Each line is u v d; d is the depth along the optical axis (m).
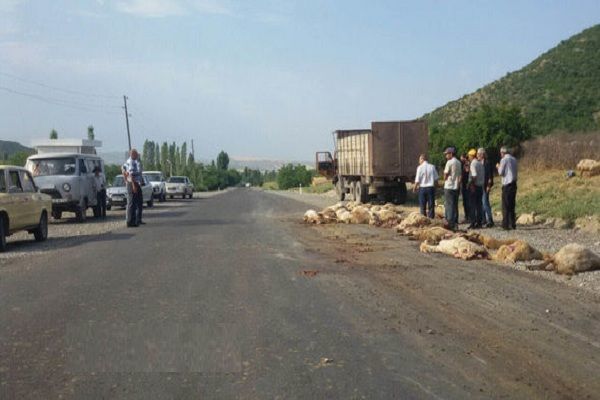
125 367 5.65
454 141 34.28
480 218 17.17
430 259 11.96
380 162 27.31
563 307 7.93
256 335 6.68
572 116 57.91
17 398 4.92
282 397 4.91
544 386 5.18
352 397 4.90
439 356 5.96
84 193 22.83
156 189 39.53
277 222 20.98
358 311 7.74
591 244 13.66
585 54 73.19
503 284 9.41
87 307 8.05
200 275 10.34
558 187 22.27
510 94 70.06
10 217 14.27
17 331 6.91
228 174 140.00
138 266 11.35
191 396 4.94
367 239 15.34
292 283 9.57
